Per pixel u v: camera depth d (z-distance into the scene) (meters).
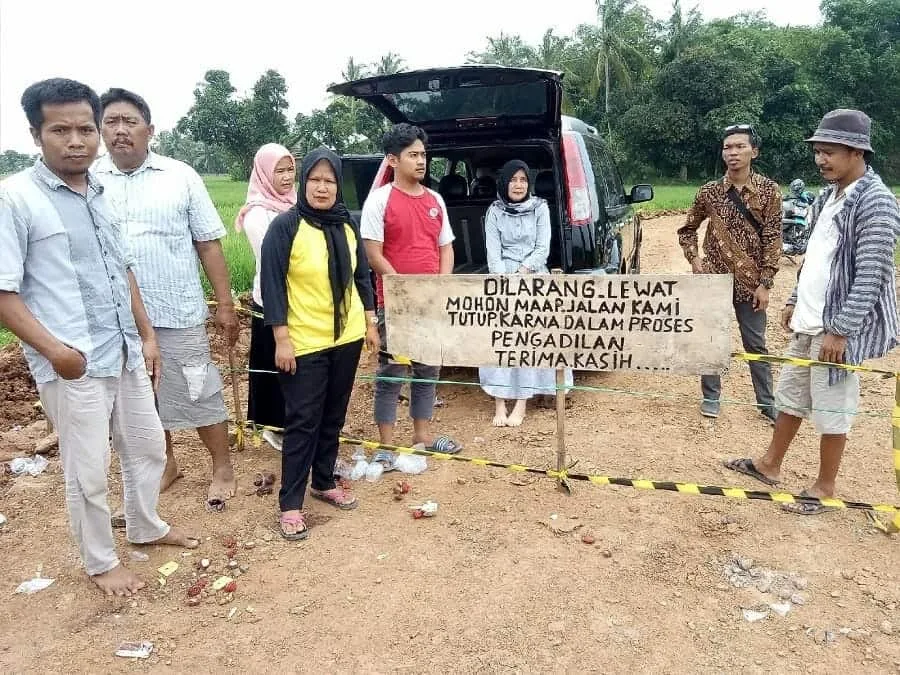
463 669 2.58
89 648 2.73
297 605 2.96
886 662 2.59
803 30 57.28
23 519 3.72
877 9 55.00
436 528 3.55
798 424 3.80
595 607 2.91
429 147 5.64
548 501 3.78
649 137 46.78
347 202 6.86
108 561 3.08
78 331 2.74
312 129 44.94
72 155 2.63
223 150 54.56
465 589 3.04
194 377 3.73
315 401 3.48
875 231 3.26
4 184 2.64
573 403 5.36
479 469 4.21
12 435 4.91
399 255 4.16
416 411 4.35
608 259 5.50
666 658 2.62
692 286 3.35
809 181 48.19
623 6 49.91
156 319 3.56
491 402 5.41
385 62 46.28
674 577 3.11
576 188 5.07
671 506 3.71
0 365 6.21
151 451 3.23
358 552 3.35
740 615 2.86
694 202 4.90
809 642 2.70
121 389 3.08
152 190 3.49
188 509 3.80
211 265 3.82
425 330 3.76
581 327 3.54
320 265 3.35
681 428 4.80
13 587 3.13
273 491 3.98
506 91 4.93
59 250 2.69
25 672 2.61
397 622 2.84
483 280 3.59
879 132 52.22
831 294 3.44
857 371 3.44
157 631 2.83
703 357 3.43
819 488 3.69
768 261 4.59
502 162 6.08
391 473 4.20
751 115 45.34
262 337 4.12
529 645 2.70
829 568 3.17
